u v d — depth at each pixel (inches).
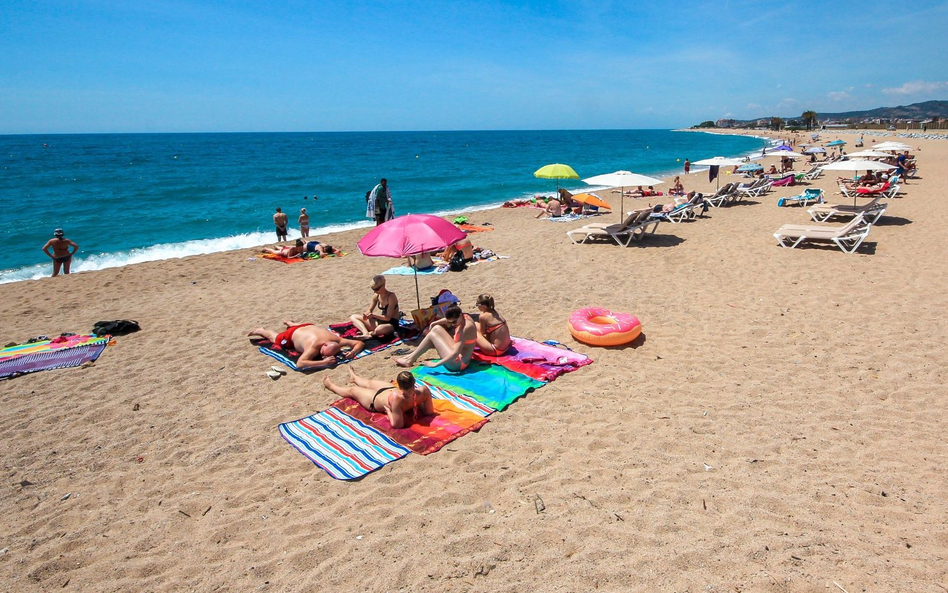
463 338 227.6
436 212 866.1
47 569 134.3
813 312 289.9
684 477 157.9
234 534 144.3
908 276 341.1
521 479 160.7
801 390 208.7
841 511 139.9
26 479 173.8
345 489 160.9
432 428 189.3
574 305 323.6
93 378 248.5
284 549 137.2
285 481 166.6
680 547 129.0
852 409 193.0
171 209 917.2
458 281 387.5
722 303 313.6
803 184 890.7
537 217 698.8
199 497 161.2
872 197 684.1
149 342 294.0
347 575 126.3
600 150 2982.3
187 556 136.9
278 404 217.0
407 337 278.8
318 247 514.9
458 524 142.0
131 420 209.5
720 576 119.3
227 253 543.5
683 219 592.4
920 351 235.3
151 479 171.6
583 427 188.5
